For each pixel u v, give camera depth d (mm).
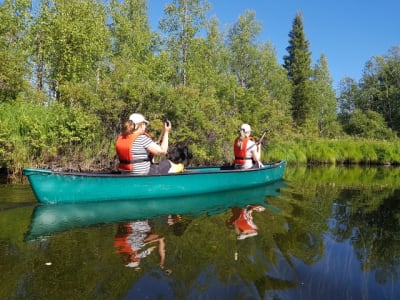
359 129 32156
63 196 4570
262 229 3617
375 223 4043
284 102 28281
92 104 8664
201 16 19406
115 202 4832
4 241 3102
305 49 35281
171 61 18578
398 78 41344
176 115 9680
